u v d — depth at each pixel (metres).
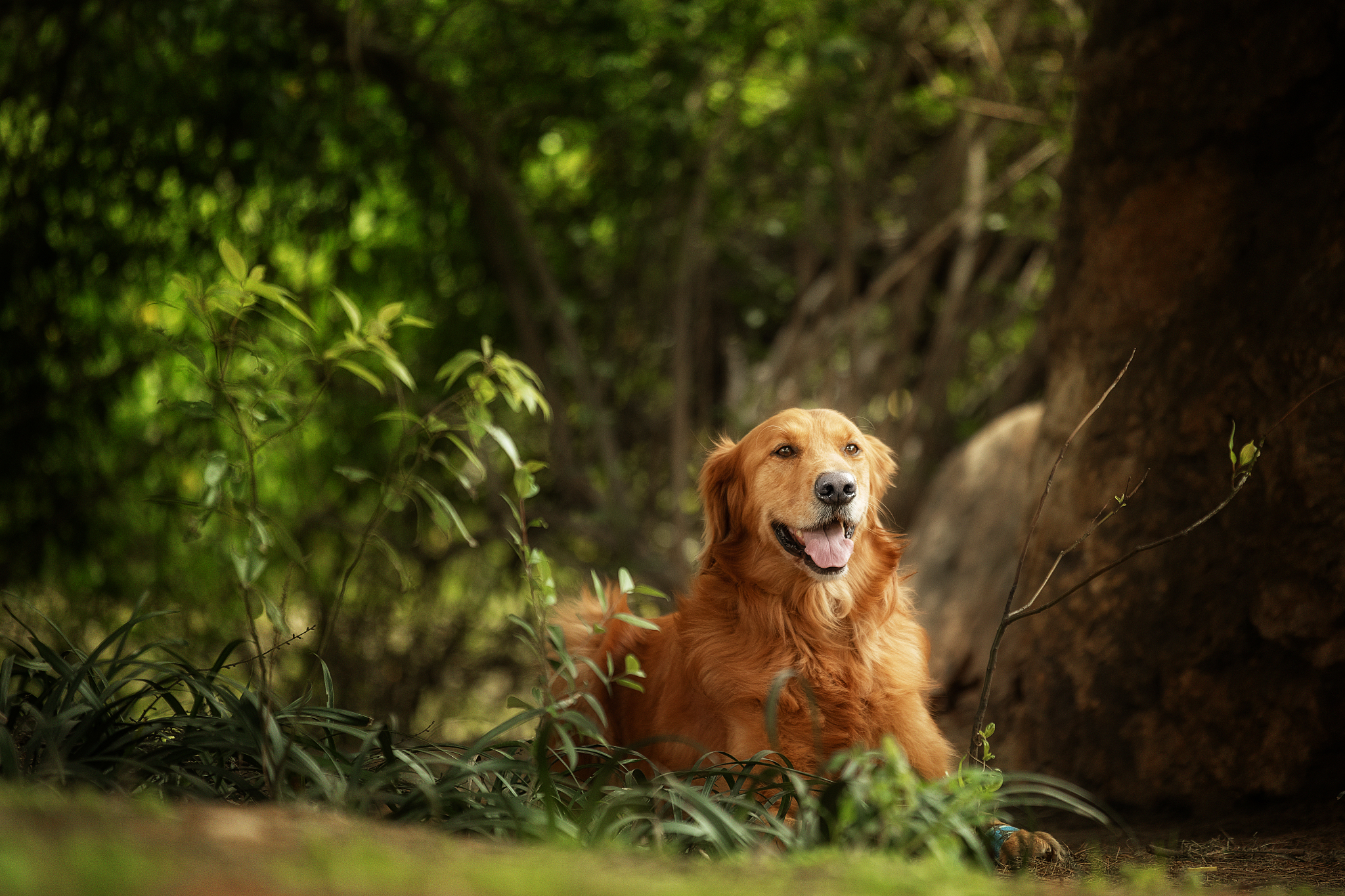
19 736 2.90
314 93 8.02
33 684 3.81
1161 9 4.21
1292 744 3.49
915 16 8.36
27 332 7.76
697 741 3.53
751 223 9.56
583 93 8.16
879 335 9.55
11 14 7.36
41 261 7.64
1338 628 3.39
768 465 3.62
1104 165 4.49
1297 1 3.75
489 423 2.85
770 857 2.07
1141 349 4.25
